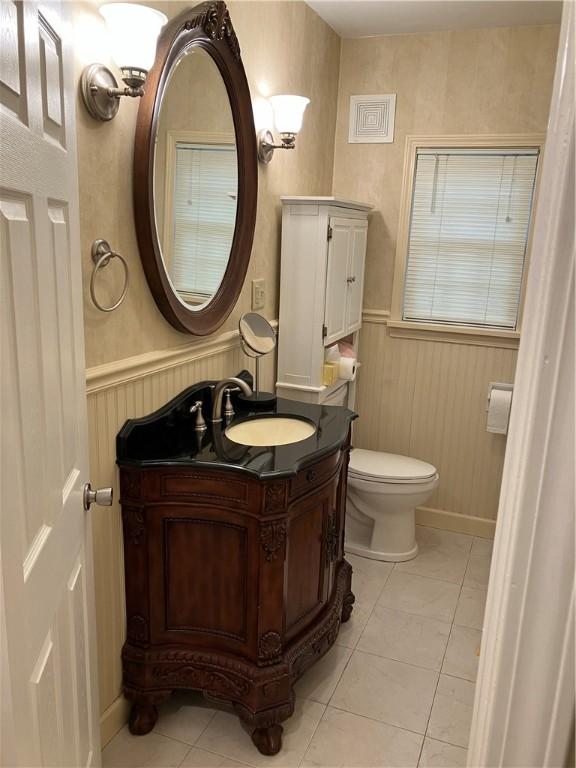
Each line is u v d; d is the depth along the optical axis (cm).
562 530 64
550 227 61
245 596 186
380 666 231
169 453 186
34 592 96
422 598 277
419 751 193
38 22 100
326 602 219
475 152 312
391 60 314
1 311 80
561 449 63
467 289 327
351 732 200
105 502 139
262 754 190
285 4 255
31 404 96
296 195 290
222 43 206
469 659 237
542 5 268
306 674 226
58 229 116
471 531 341
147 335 192
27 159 93
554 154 63
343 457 234
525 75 295
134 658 193
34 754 95
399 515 305
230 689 190
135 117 173
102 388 170
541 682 68
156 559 188
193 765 185
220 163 218
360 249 311
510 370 321
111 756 187
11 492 83
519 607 68
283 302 277
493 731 72
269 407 240
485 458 333
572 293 60
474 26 296
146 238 179
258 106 244
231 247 233
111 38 151
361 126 325
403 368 341
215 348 233
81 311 136
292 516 186
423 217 328
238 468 176
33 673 95
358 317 325
